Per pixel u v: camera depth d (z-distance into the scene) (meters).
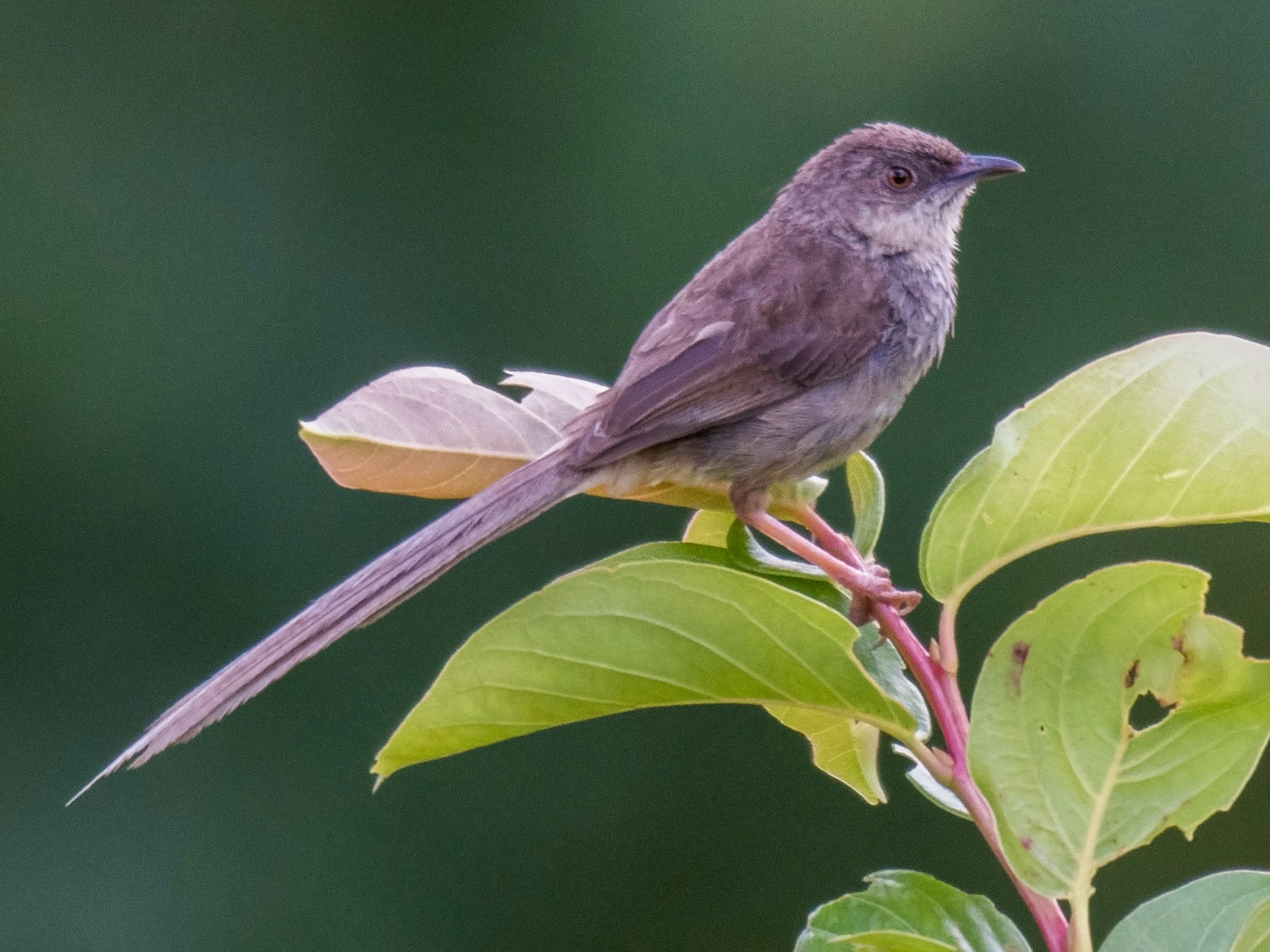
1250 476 5.38
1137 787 4.91
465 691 5.34
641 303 17.78
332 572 16.86
